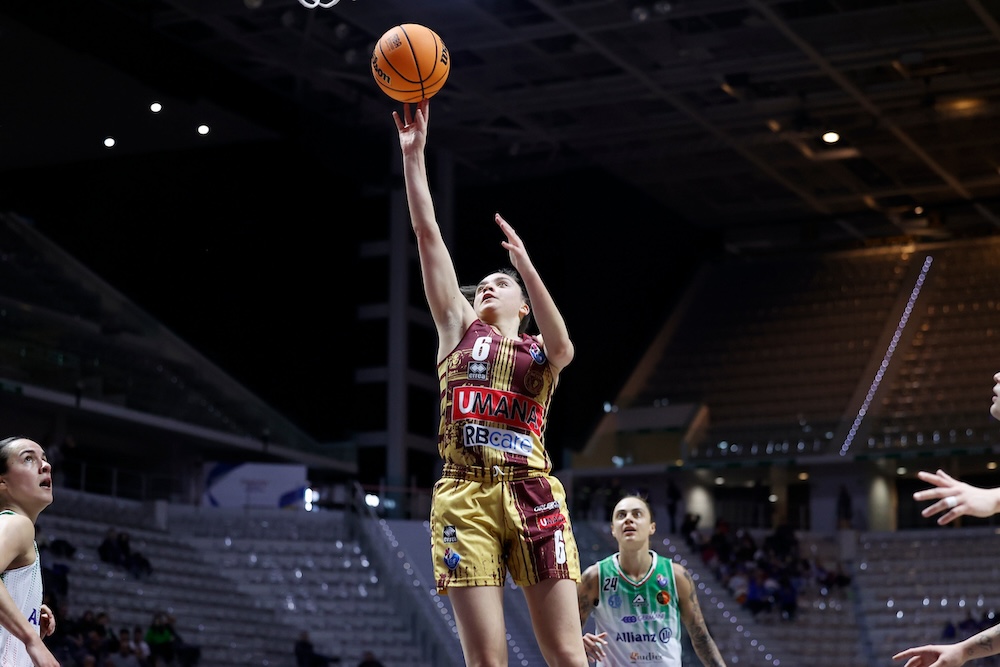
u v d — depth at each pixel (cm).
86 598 1692
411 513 2445
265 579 2027
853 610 2252
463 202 2997
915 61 2247
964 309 3103
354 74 2362
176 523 2181
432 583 2130
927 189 2992
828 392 2973
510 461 395
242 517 2273
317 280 2706
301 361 2683
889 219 3231
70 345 2264
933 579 2341
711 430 2858
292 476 2320
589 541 2106
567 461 2792
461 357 408
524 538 391
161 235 2411
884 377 2977
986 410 2795
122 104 2080
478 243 2955
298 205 2670
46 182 2267
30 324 2203
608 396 2991
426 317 2802
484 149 2806
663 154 2814
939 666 368
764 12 2103
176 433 2419
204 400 2478
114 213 2344
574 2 2103
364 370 2711
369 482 2664
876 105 2509
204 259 2494
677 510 2805
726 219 3316
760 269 3444
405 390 2683
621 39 2245
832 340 3123
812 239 3275
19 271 2238
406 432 2678
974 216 3181
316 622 1930
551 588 390
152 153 2300
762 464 2769
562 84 2462
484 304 421
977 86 2397
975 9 2067
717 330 3256
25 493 454
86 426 2373
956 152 2742
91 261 2341
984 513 329
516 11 2158
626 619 631
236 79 2217
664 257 3312
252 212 2566
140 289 2406
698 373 3134
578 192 2916
